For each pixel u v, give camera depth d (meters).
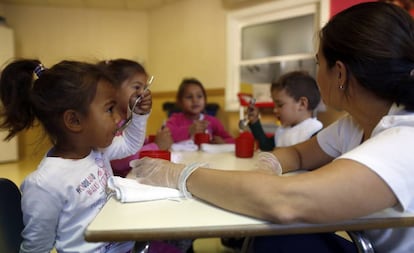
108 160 0.98
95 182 0.82
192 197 0.62
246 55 3.36
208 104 3.39
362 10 0.63
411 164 0.50
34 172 0.76
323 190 0.47
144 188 0.64
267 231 0.49
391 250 0.66
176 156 1.11
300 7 2.86
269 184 0.50
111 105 0.84
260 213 0.50
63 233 0.77
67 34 4.30
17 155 3.92
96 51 4.36
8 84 0.81
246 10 3.21
